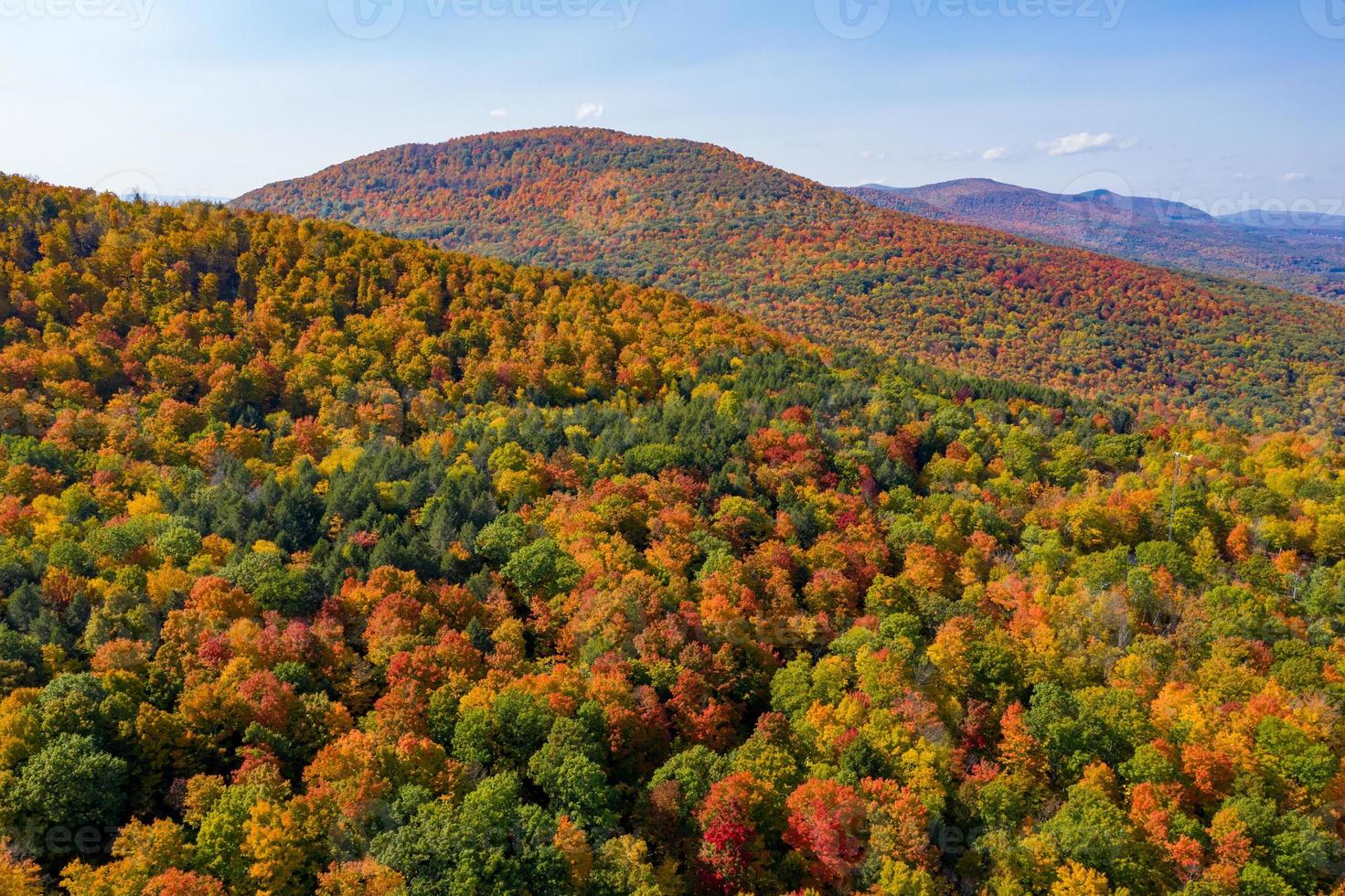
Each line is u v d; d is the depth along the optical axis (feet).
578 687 207.10
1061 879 166.30
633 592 238.48
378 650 215.92
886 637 239.91
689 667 220.43
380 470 322.75
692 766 187.73
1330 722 208.03
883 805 175.94
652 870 167.22
